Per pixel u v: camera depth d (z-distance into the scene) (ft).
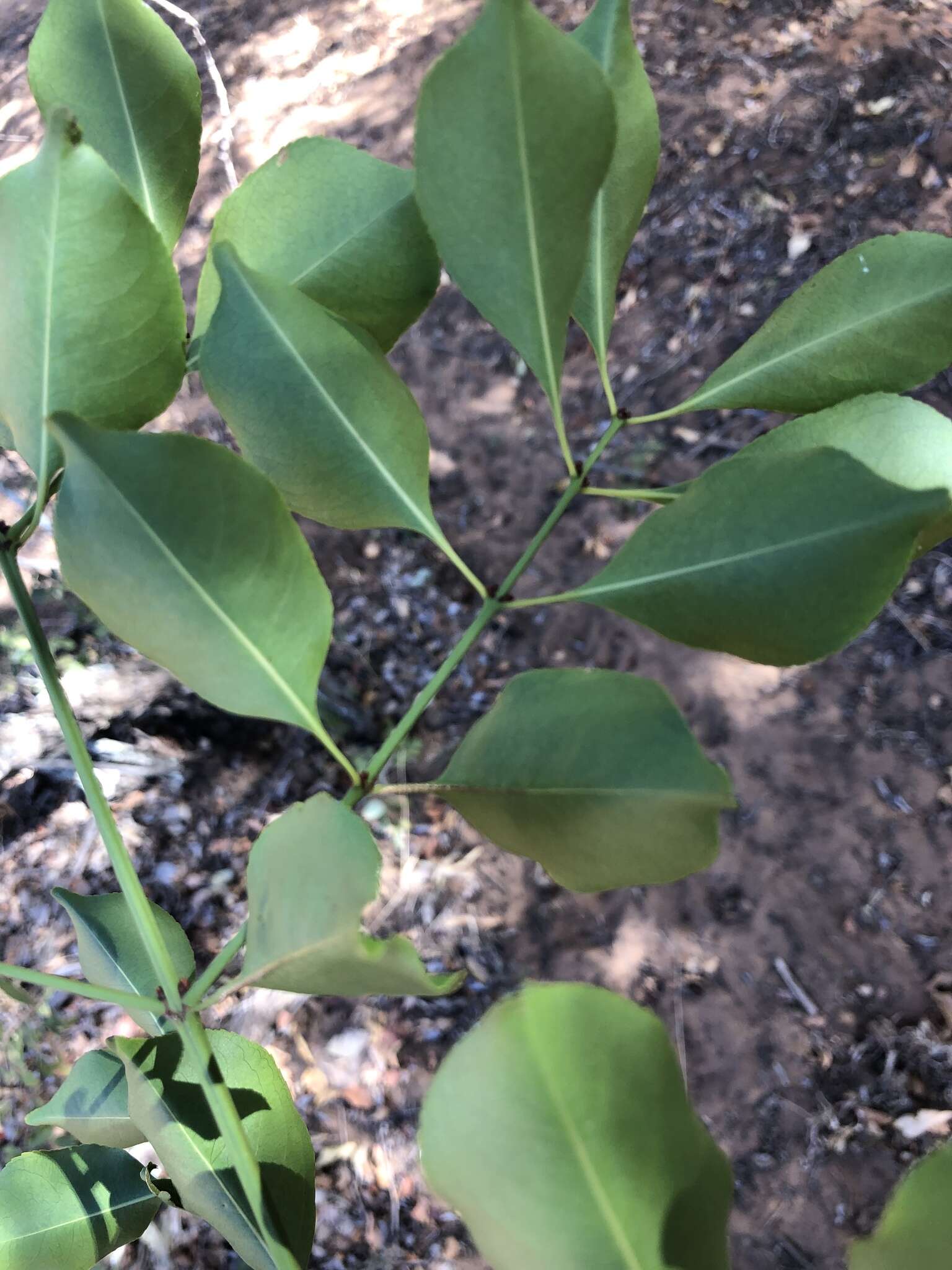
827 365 0.60
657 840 0.50
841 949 2.96
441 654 3.68
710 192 4.21
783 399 0.61
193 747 3.49
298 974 0.45
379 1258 2.74
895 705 3.22
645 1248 0.33
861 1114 2.74
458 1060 0.34
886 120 4.08
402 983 0.42
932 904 2.95
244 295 0.58
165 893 3.28
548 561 3.73
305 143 0.64
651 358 3.97
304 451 0.59
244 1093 0.61
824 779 3.17
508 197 0.52
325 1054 3.04
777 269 3.93
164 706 3.43
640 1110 0.34
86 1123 0.67
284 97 5.05
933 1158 0.31
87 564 0.49
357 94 4.90
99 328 0.55
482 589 0.59
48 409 0.56
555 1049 0.33
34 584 3.42
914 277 0.60
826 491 0.52
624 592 0.56
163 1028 0.64
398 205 0.64
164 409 0.58
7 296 0.54
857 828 3.09
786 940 3.01
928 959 2.89
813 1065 2.84
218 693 0.51
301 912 0.44
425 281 0.64
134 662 3.36
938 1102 2.70
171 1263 2.70
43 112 0.64
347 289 0.64
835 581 0.52
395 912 3.27
